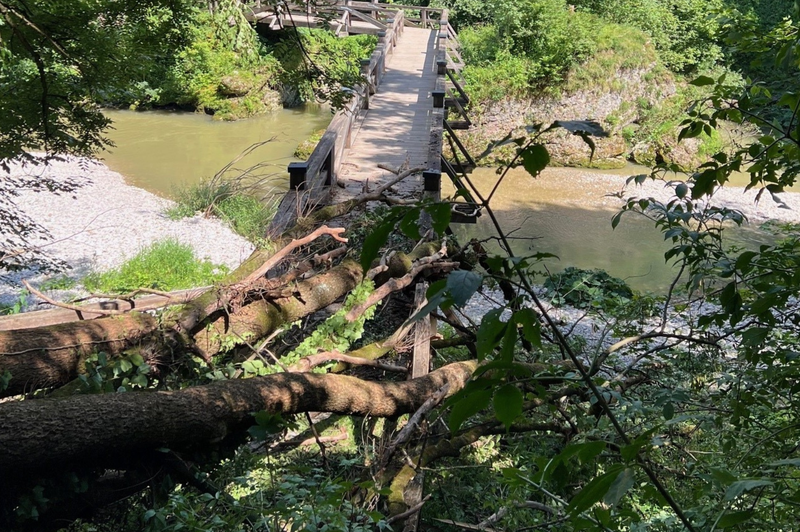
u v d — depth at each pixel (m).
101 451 3.17
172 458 3.47
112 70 6.51
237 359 4.60
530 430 5.10
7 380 3.44
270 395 3.70
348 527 2.88
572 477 4.19
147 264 12.85
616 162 22.73
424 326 5.34
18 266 8.47
